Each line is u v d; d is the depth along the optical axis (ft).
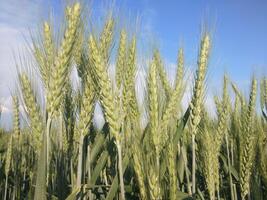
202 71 0.81
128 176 0.91
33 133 0.70
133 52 0.79
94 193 0.82
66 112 0.81
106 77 0.67
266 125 1.22
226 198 1.07
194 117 0.81
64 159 0.77
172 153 0.63
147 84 0.73
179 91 0.77
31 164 0.98
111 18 0.77
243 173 0.93
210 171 0.86
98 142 0.81
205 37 0.83
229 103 1.11
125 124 0.79
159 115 0.68
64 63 0.61
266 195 1.00
